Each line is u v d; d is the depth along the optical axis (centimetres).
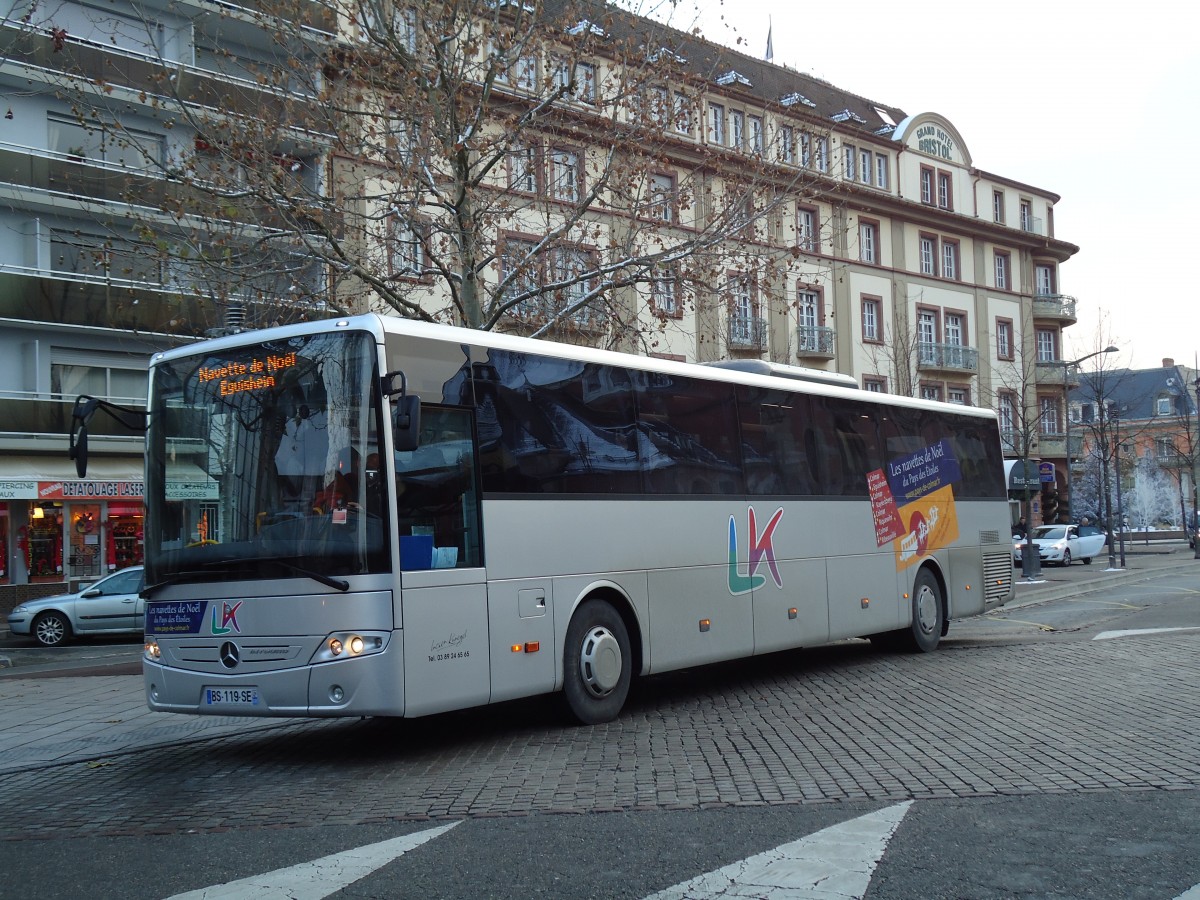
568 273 1884
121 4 2669
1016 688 1122
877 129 4984
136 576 2445
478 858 573
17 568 2859
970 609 1636
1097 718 924
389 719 1117
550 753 866
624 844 590
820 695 1151
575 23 1784
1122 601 2348
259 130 1717
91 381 2938
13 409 2792
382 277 1783
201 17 2012
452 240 1827
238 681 844
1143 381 9881
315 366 857
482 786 751
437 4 1714
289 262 1778
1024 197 5659
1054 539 4550
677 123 1842
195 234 1723
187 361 913
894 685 1201
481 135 1772
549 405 988
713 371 1205
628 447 1070
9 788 839
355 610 810
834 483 1372
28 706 1296
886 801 665
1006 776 718
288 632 827
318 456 842
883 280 4762
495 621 899
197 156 1755
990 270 5391
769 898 496
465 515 891
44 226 2814
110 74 2634
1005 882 508
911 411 1558
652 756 837
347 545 819
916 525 1529
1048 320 5722
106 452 2942
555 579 965
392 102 1739
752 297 1920
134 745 998
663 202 1862
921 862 541
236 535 862
